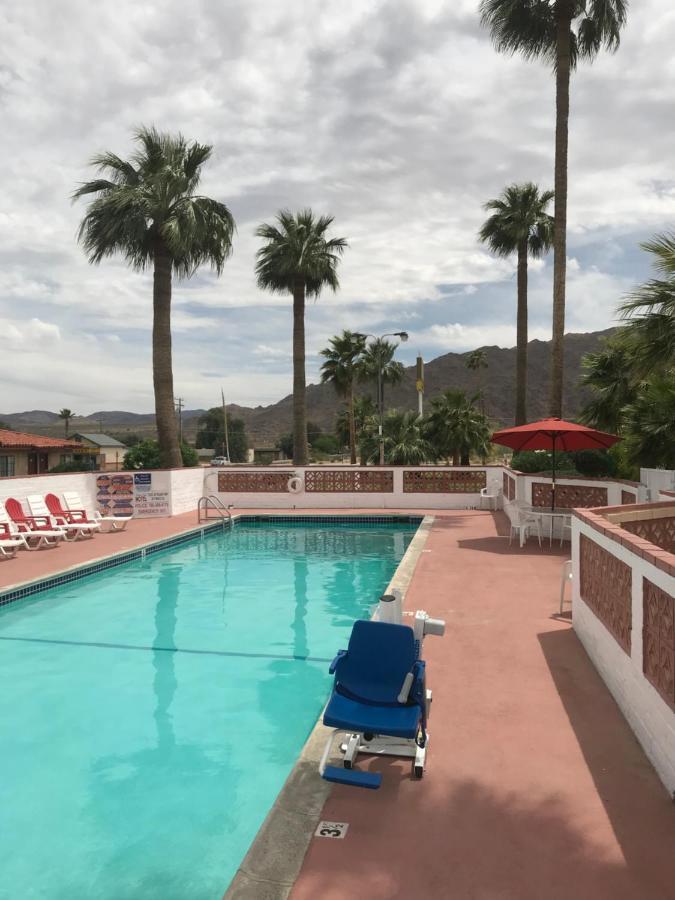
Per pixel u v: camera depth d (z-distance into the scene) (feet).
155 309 65.16
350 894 9.09
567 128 60.08
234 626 26.73
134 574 37.29
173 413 66.13
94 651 23.54
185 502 62.13
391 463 118.42
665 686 12.14
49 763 15.17
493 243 102.78
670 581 11.73
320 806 11.41
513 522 43.60
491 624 22.86
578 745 13.75
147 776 14.55
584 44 64.39
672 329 30.78
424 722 13.05
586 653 19.71
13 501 43.42
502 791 11.91
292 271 85.05
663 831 10.56
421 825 10.81
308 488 65.82
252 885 9.32
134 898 10.45
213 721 17.49
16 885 10.77
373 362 171.12
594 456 54.44
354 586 34.19
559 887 9.19
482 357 288.51
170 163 64.59
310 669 21.57
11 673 21.26
